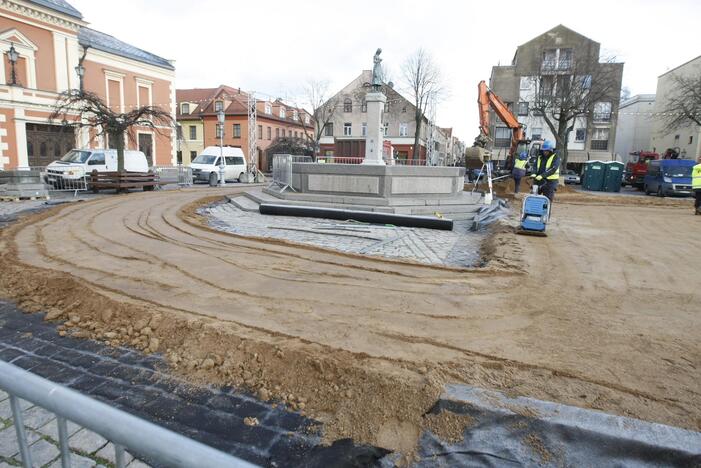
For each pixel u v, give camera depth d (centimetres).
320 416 328
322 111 5738
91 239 905
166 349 423
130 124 2088
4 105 2622
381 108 1680
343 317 483
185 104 5791
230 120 5528
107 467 277
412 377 341
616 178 3206
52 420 321
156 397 351
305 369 369
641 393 332
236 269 680
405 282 623
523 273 670
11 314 508
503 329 455
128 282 602
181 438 129
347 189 1459
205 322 446
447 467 273
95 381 372
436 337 432
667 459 262
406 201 1405
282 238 976
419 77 5131
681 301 549
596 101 3753
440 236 1061
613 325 468
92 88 3344
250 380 370
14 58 2573
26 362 402
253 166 3456
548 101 3909
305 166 1523
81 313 500
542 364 375
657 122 5069
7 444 293
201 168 2728
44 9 2806
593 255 796
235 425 319
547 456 272
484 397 313
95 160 2120
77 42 3070
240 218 1290
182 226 1079
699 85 3309
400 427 305
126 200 1614
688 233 1061
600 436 274
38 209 1351
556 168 1226
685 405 317
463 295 565
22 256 748
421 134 6325
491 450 279
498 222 1148
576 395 327
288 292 570
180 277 631
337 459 285
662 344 421
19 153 2705
